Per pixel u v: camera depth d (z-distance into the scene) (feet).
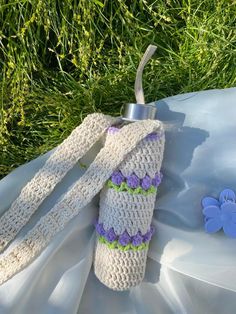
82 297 1.55
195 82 1.67
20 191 1.49
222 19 1.67
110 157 1.36
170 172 1.50
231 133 1.48
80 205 1.42
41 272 1.47
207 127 1.49
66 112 1.66
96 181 1.39
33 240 1.44
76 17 1.59
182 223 1.50
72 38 1.62
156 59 1.71
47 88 1.69
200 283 1.55
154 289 1.56
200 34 1.68
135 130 1.33
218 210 1.45
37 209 1.47
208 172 1.49
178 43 1.71
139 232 1.39
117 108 1.70
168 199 1.51
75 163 1.44
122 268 1.41
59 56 1.67
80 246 1.52
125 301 1.55
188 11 1.67
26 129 1.72
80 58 1.65
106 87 1.67
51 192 1.48
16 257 1.44
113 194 1.37
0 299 1.42
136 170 1.34
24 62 1.66
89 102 1.65
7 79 1.66
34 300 1.47
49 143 1.69
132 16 1.60
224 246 1.49
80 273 1.50
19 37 1.61
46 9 1.59
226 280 1.50
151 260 1.56
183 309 1.55
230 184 1.48
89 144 1.42
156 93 1.68
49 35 1.70
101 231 1.41
